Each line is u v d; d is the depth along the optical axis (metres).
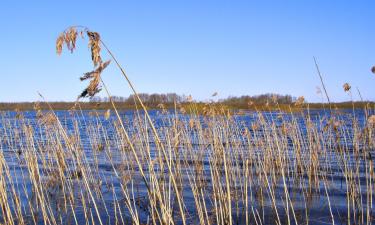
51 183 7.17
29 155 6.64
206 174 8.48
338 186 7.51
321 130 8.69
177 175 6.23
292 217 5.87
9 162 9.91
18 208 5.27
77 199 6.69
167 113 7.22
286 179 8.25
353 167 7.84
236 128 8.73
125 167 8.70
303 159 8.84
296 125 9.05
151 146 11.14
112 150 10.82
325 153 8.46
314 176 7.32
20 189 7.49
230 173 7.47
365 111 5.58
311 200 6.67
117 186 7.73
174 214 5.90
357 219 5.68
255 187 7.32
